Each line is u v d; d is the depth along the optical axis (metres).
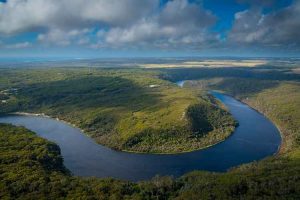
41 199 198.12
